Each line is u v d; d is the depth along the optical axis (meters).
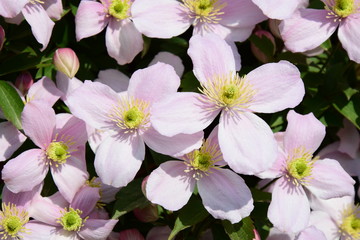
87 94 0.41
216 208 0.40
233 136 0.40
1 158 0.42
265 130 0.40
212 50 0.41
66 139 0.42
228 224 0.41
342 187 0.42
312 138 0.42
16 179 0.41
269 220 0.42
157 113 0.40
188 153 0.41
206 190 0.40
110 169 0.40
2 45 0.43
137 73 0.41
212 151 0.41
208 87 0.41
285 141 0.42
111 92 0.41
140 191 0.42
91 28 0.43
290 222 0.41
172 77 0.41
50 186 0.43
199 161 0.40
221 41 0.41
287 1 0.43
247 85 0.41
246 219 0.41
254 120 0.40
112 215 0.42
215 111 0.40
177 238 0.43
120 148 0.40
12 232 0.41
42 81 0.43
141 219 0.43
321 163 0.42
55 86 0.43
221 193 0.40
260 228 0.43
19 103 0.42
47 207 0.42
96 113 0.41
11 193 0.42
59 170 0.41
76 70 0.43
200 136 0.40
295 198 0.41
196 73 0.41
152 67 0.41
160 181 0.40
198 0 0.43
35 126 0.41
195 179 0.41
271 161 0.40
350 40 0.43
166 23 0.43
